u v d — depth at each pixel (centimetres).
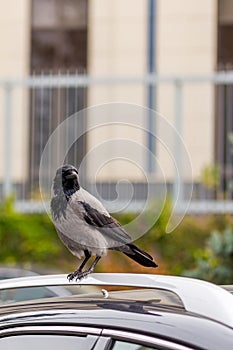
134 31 1783
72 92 1436
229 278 1247
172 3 1775
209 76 1420
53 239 1349
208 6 1766
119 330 404
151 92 1519
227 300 420
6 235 1360
